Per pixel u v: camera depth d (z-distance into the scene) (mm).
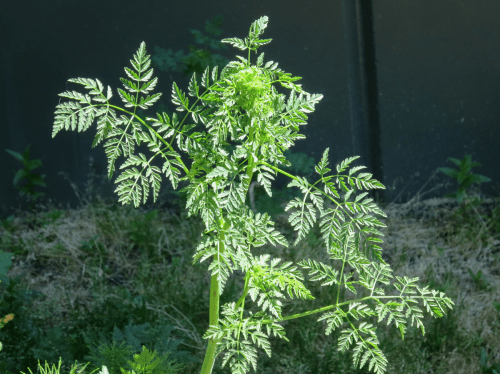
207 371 1471
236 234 1349
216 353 1324
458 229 4711
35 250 4426
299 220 1298
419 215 5129
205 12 4973
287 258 4129
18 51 4941
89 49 4977
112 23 4930
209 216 1307
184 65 4457
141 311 3129
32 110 5094
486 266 4395
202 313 3574
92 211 4777
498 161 5320
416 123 5230
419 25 4957
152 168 1303
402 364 3102
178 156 1330
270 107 1346
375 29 4957
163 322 3139
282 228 4547
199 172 1366
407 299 1440
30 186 5078
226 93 1313
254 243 1436
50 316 3553
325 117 5238
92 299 3900
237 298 3541
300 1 4957
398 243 4641
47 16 4871
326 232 1304
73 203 5293
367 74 5164
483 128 5262
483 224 4723
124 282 4141
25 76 5008
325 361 3100
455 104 5199
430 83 5129
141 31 4969
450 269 4137
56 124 1213
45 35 4918
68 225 4805
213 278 1450
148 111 5035
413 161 5328
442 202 5285
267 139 1345
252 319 1425
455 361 3322
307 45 5062
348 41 5051
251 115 1314
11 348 2762
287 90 5145
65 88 5062
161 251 4461
